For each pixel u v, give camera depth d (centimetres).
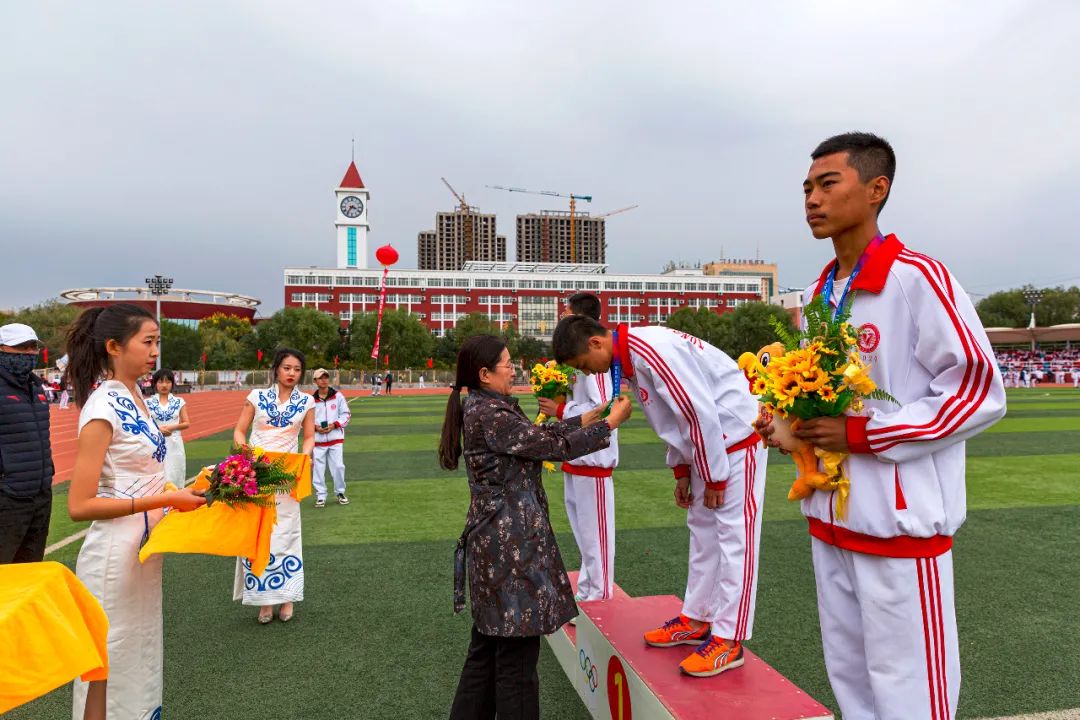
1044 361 5122
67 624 166
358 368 6419
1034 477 909
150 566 263
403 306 9694
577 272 11331
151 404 630
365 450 1314
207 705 317
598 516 400
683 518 698
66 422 2127
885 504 172
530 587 246
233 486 265
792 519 687
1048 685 323
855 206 189
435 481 964
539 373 439
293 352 482
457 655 374
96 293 8694
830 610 195
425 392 4416
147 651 260
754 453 293
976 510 708
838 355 172
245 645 390
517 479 258
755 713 230
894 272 181
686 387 263
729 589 277
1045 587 468
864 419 171
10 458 397
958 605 434
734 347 6284
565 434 254
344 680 344
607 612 331
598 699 310
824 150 195
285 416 472
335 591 487
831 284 206
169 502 256
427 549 598
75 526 694
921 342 174
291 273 9356
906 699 172
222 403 3184
